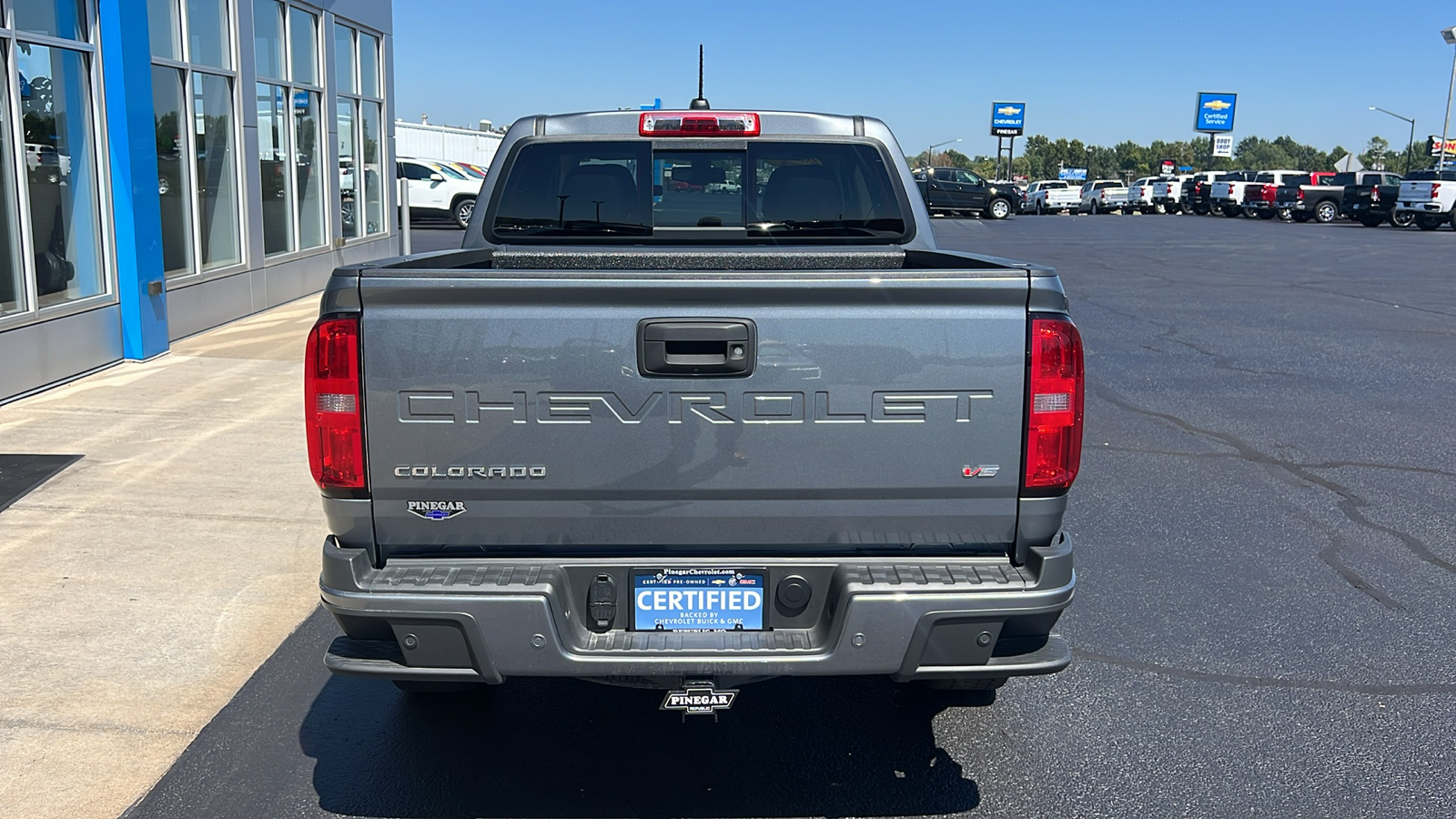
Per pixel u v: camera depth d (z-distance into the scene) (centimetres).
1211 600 519
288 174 1491
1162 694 426
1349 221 4644
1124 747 387
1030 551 311
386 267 324
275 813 345
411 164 2833
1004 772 372
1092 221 4519
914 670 306
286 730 396
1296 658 458
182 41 1168
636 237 484
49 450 734
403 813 346
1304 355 1191
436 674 305
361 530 310
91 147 993
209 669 440
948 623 304
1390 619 498
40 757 373
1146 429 853
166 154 1141
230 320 1291
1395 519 640
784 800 355
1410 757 380
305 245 1559
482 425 301
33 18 904
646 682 314
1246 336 1323
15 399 877
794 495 307
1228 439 824
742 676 313
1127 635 479
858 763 378
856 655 303
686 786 363
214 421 819
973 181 4688
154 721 400
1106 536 607
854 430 304
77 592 510
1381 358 1179
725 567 313
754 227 484
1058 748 387
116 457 723
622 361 299
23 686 422
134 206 1016
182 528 596
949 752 385
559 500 306
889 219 483
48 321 919
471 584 301
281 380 964
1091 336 1313
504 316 297
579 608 314
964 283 299
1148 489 696
